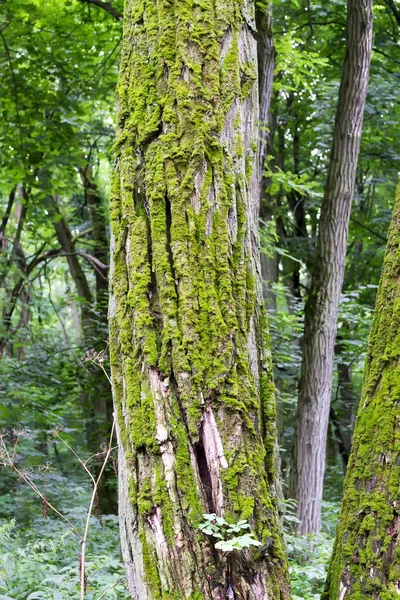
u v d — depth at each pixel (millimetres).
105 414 11203
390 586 2010
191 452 2033
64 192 11016
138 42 2354
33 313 17766
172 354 2096
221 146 2252
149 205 2221
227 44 2346
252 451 2086
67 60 9375
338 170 6992
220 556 1963
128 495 2078
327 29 11500
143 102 2289
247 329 2199
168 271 2152
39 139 9477
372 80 10984
